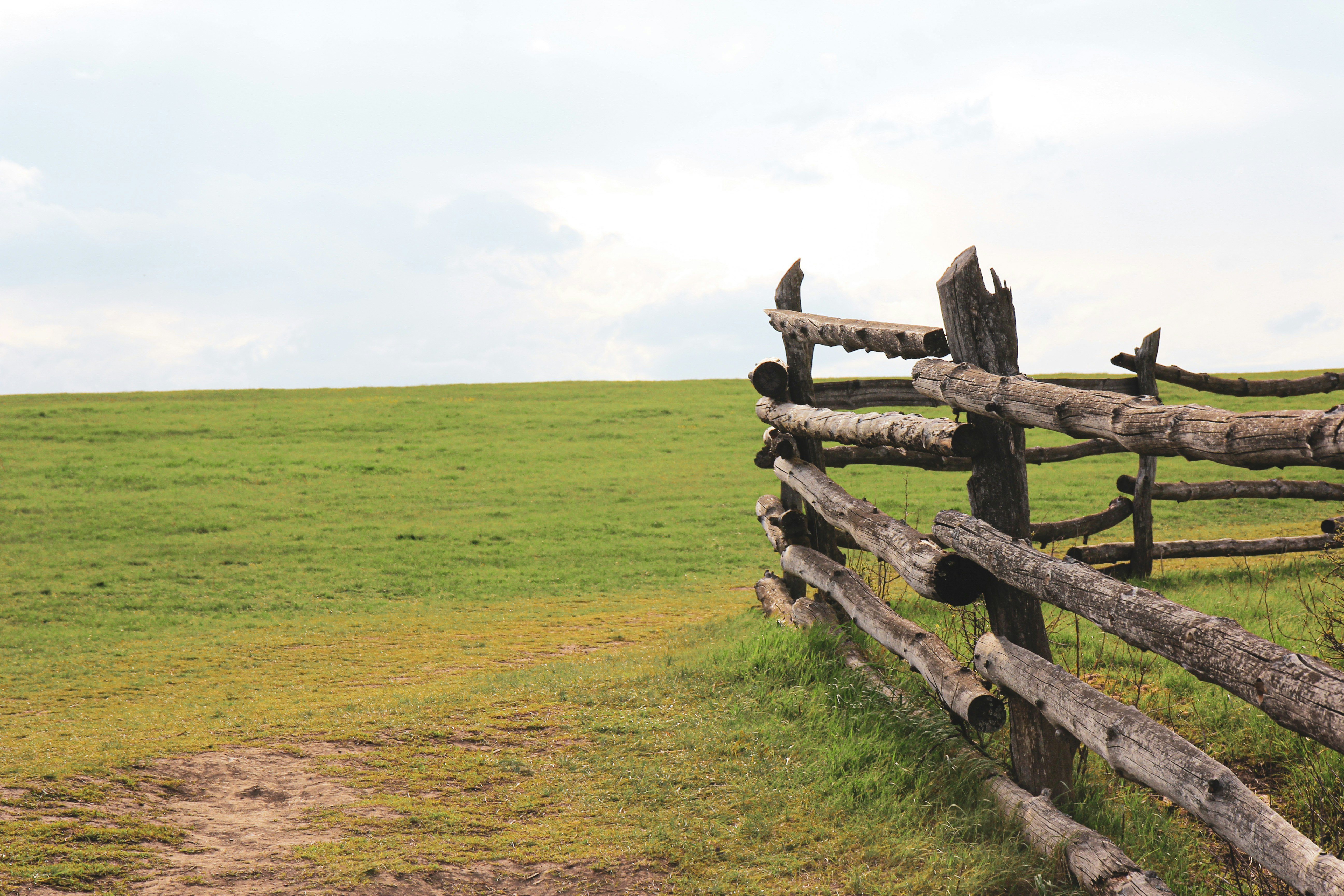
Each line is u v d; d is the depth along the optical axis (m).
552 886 3.30
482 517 19.02
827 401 7.55
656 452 26.66
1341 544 8.23
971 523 4.10
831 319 6.16
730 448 27.20
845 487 21.53
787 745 4.55
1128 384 9.55
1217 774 2.70
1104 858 3.05
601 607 11.69
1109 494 19.75
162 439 27.09
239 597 12.51
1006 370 4.11
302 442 27.27
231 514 18.58
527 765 4.48
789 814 3.85
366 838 3.63
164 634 10.27
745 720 4.94
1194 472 22.72
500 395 37.50
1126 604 3.01
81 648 9.45
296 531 17.28
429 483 22.30
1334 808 3.66
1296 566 9.35
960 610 6.87
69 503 18.98
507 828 3.79
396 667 8.13
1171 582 9.17
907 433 4.61
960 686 4.19
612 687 5.75
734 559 15.38
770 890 3.25
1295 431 2.35
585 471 23.97
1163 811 3.87
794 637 5.95
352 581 13.56
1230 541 9.86
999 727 4.04
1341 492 10.14
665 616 10.85
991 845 3.50
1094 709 3.27
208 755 4.57
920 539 4.61
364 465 24.00
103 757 4.38
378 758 4.58
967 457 4.12
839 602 6.19
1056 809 3.53
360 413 32.22
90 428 28.09
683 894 3.23
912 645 4.86
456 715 5.32
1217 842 3.64
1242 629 2.62
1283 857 2.43
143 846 3.44
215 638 9.95
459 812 3.93
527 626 10.29
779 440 7.43
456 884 3.29
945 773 4.07
